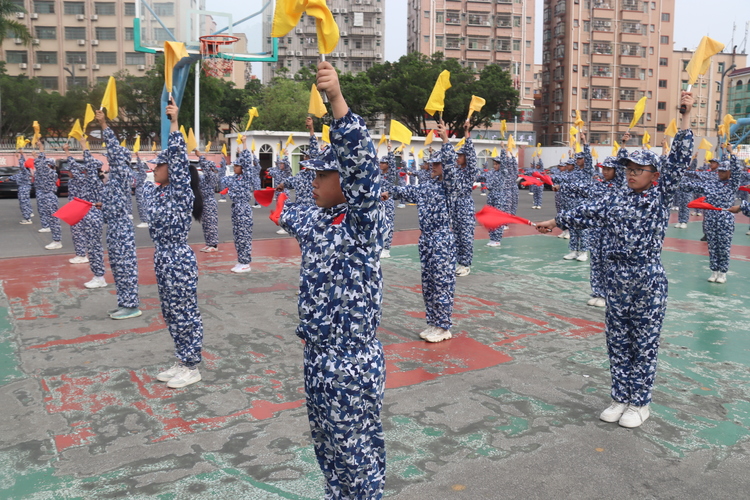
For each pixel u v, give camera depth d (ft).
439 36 188.65
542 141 197.57
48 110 114.01
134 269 21.83
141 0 53.01
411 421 13.32
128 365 16.96
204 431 12.84
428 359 17.51
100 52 156.15
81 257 33.76
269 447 12.10
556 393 14.98
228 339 19.33
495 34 191.31
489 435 12.66
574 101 182.80
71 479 10.92
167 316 15.28
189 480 10.84
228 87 152.76
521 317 22.22
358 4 200.64
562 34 182.91
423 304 24.27
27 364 17.04
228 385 15.47
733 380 15.88
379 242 7.92
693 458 11.72
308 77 147.23
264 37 58.44
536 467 11.33
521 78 191.72
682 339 19.47
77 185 33.71
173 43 14.66
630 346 13.17
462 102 126.11
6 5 79.20
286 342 19.03
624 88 184.85
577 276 30.22
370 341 8.07
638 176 12.31
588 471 11.21
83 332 20.16
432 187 18.76
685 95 12.43
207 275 30.14
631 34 182.60
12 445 12.29
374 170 7.50
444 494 10.41
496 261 34.88
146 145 123.95
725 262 28.30
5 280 28.81
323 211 8.18
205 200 37.17
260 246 40.81
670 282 28.86
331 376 7.80
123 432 12.82
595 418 13.55
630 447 12.15
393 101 129.39
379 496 8.40
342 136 7.29
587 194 25.88
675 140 12.46
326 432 8.10
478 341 19.27
